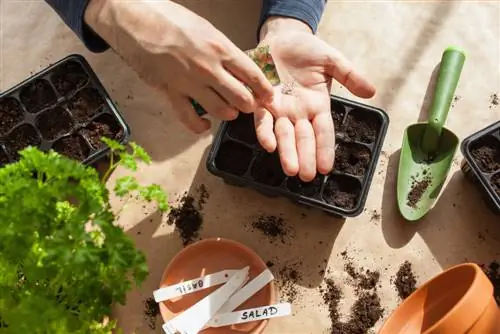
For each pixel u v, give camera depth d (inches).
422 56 39.7
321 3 37.0
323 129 33.4
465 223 36.5
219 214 36.8
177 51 31.0
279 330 34.6
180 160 37.7
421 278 35.4
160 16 31.7
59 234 23.7
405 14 40.7
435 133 36.3
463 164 36.6
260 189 35.0
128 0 32.2
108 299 25.0
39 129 36.1
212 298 33.5
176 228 36.5
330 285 35.4
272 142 32.6
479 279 29.1
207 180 37.3
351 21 40.6
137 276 25.1
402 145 37.2
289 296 35.2
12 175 25.2
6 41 40.1
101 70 39.4
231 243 34.6
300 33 34.8
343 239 36.2
